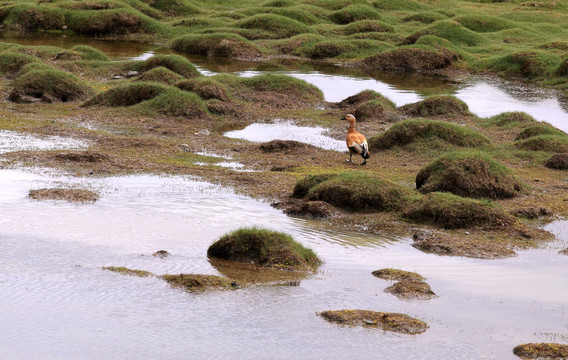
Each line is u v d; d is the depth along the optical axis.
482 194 55.72
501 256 42.94
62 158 62.94
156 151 69.75
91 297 34.16
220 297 34.84
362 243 45.12
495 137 81.62
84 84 98.50
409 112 97.06
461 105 97.00
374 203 52.53
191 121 87.56
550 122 95.44
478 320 33.09
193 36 162.00
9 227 43.81
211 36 159.12
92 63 122.12
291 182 59.78
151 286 35.78
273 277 37.94
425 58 146.62
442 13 199.75
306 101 105.88
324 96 112.00
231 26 179.88
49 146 68.94
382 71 145.12
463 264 41.41
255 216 49.66
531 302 35.47
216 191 56.06
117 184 56.38
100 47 157.62
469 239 45.72
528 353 29.45
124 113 87.56
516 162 70.50
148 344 29.77
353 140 67.88
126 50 154.75
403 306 34.56
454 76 140.00
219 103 93.19
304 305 34.19
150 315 32.53
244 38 160.38
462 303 35.12
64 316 32.06
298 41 162.25
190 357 28.80
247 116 92.75
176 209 50.19
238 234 41.34
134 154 67.88
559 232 49.12
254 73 130.88
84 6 188.38
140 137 76.56
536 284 38.12
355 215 51.59
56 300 33.66
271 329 31.47
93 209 48.97
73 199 50.78
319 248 43.59
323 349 29.78
